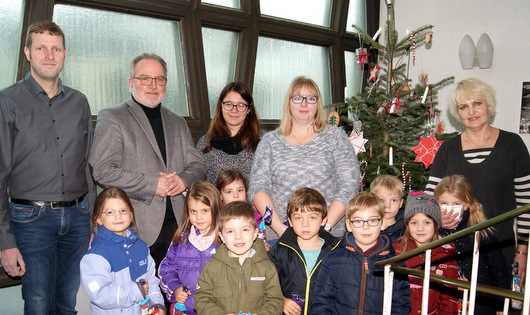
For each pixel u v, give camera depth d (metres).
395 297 1.89
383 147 3.58
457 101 2.42
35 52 2.04
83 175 2.30
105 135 2.26
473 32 4.30
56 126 2.15
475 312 2.15
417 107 3.55
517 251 2.37
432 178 2.58
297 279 2.06
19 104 2.06
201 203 2.13
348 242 2.03
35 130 2.09
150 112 2.46
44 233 2.12
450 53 4.47
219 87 3.87
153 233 2.32
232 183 2.47
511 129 4.12
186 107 3.64
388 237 2.16
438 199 2.31
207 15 3.52
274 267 1.99
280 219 2.38
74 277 2.28
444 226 2.23
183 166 2.53
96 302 1.94
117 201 2.05
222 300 1.91
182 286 2.07
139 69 2.38
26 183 2.09
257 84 4.12
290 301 2.01
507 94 4.12
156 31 3.37
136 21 3.24
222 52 3.83
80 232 2.27
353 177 2.32
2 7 2.62
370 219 1.95
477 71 4.30
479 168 2.37
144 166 2.34
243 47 3.86
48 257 2.15
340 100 4.72
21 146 2.07
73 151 2.21
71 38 2.93
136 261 2.11
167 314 2.87
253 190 2.37
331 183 2.39
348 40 4.68
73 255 2.27
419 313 2.06
